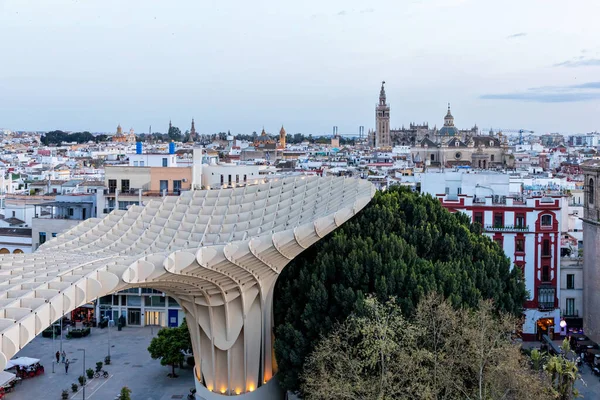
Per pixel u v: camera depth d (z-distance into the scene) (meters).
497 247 87.94
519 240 105.75
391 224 79.88
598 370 86.19
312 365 64.44
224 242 71.56
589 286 100.06
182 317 114.25
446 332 61.72
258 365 75.25
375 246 72.81
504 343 60.56
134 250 71.00
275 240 65.25
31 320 41.78
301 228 66.00
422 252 78.69
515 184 153.88
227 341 73.31
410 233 79.38
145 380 87.31
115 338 107.44
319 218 67.25
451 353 60.75
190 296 72.25
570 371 62.34
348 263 69.38
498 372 58.91
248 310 73.25
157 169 125.12
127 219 83.00
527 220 105.62
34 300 44.41
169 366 93.25
